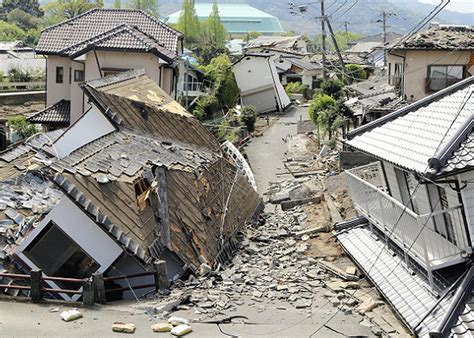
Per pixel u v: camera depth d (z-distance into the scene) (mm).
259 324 10117
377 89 31969
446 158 8602
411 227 10180
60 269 12430
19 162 18188
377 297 11320
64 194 12023
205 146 20250
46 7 92000
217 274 12695
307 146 29859
